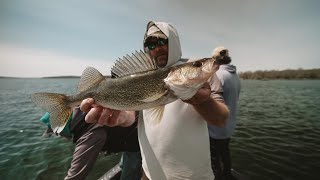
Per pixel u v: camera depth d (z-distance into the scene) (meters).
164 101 0.50
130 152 0.89
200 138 0.52
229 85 1.00
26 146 1.85
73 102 0.60
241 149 1.74
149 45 0.62
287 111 3.42
